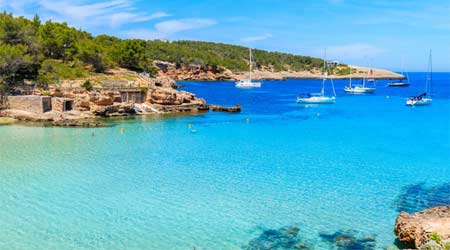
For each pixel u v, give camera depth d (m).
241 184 34.84
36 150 46.12
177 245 23.80
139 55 128.88
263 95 135.38
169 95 83.31
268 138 56.09
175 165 40.75
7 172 37.25
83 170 38.38
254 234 25.36
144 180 35.62
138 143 51.25
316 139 55.56
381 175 37.84
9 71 76.31
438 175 37.97
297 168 40.09
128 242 24.08
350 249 23.52
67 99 71.62
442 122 72.75
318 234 25.45
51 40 100.06
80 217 27.48
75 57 102.81
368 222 27.30
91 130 59.81
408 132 61.84
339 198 31.66
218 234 25.30
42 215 27.69
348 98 127.94
